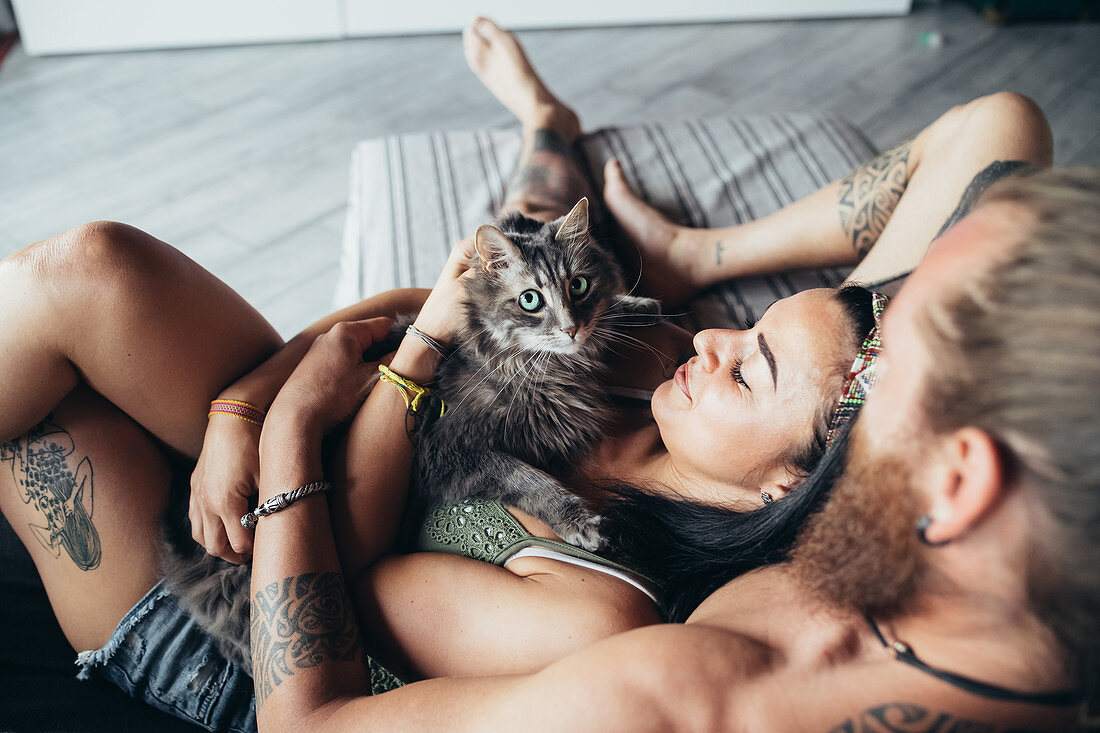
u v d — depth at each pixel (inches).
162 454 44.1
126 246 38.1
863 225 53.6
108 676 41.4
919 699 23.1
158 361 39.6
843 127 81.7
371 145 82.4
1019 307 19.1
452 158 78.1
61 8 147.6
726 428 36.7
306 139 134.5
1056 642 20.8
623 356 52.4
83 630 41.8
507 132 82.9
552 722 25.4
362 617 37.7
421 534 41.5
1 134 132.0
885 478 23.2
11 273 36.9
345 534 39.0
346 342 43.9
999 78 150.3
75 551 40.3
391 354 46.8
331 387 41.4
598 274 52.4
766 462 36.7
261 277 108.0
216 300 42.4
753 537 33.5
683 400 39.4
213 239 113.7
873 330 33.3
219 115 139.7
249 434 40.3
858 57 159.3
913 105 143.3
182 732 40.5
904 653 23.5
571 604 34.3
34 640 43.1
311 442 38.8
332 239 114.5
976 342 19.9
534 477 41.9
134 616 40.4
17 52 153.6
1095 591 19.1
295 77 151.2
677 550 36.4
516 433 46.9
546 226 52.6
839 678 24.4
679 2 169.6
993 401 19.3
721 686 24.6
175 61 154.6
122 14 151.0
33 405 38.3
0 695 39.6
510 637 34.4
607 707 24.7
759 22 174.1
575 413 47.8
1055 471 18.6
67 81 146.4
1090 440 17.9
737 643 26.0
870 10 173.5
